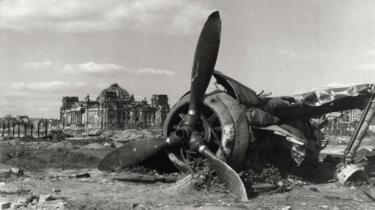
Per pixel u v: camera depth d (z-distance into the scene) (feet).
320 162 65.10
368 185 53.47
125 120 390.83
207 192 45.03
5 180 55.06
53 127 449.06
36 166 73.41
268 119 53.01
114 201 40.22
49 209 36.35
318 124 64.18
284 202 40.98
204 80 50.16
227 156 48.44
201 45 50.39
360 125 57.06
